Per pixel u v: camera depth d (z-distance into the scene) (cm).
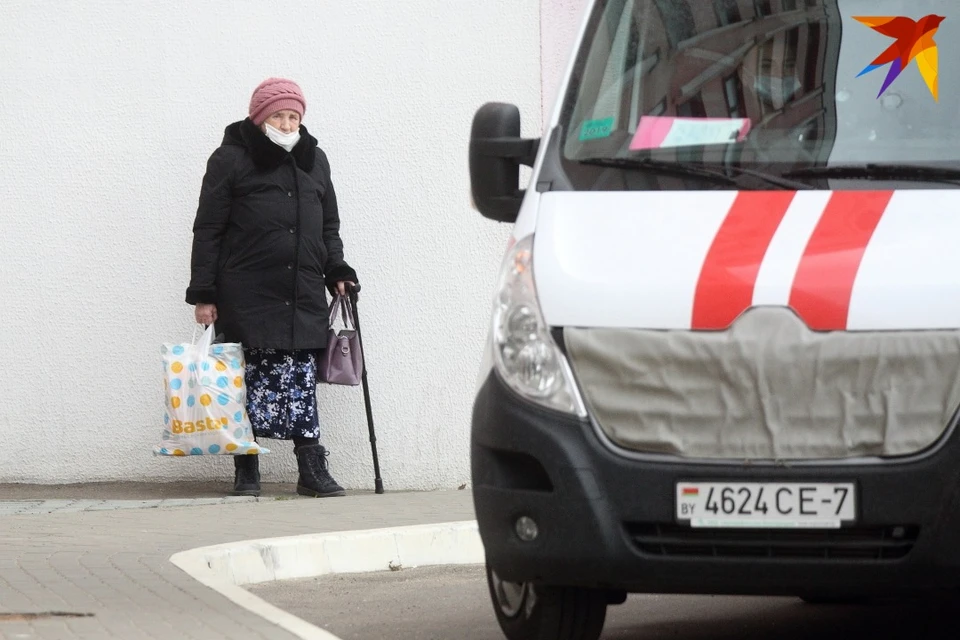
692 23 998
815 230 837
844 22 970
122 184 1811
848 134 910
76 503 1638
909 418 786
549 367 824
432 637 1012
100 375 1814
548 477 816
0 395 1825
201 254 1680
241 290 1673
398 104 1798
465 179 1789
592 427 812
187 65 1806
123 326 1811
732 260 823
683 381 804
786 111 930
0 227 1823
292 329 1670
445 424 1797
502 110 1006
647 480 800
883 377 789
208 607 1023
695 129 931
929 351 785
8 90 1823
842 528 788
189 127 1805
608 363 812
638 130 941
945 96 923
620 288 824
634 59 990
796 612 1127
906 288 797
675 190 888
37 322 1822
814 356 793
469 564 1381
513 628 933
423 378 1797
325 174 1727
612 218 873
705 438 802
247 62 1802
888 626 1062
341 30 1800
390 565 1351
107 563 1208
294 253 1678
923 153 891
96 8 1812
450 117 1791
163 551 1269
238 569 1258
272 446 1806
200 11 1806
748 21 990
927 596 810
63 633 935
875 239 826
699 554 803
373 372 1803
